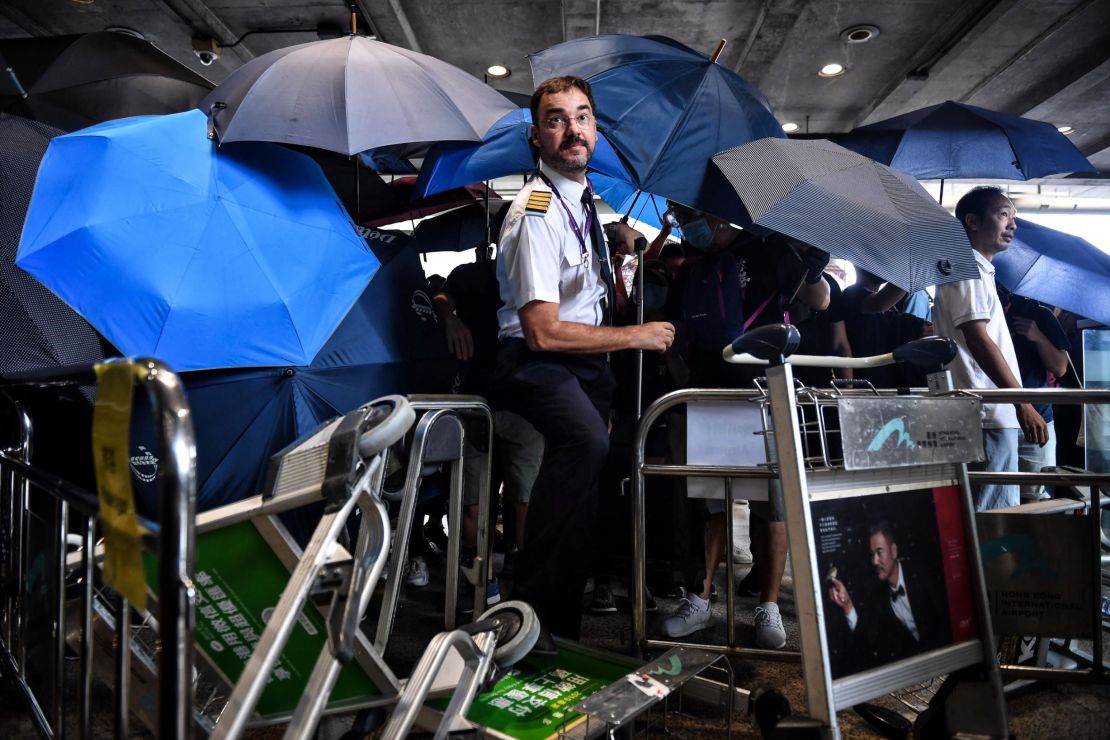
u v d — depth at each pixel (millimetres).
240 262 2168
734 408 2277
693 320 2715
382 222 4105
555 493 2076
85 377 1277
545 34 7066
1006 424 2717
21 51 3180
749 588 3213
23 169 2244
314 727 1125
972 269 2193
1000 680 1792
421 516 3395
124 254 2021
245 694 1051
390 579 1771
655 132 2404
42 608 1659
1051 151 3357
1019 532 2170
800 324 3102
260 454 2234
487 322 2998
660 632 2688
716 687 1988
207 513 1293
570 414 2082
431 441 1896
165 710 860
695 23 6734
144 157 2168
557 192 2188
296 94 2387
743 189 2172
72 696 2082
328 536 1160
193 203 2166
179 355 2023
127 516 933
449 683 1656
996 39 6863
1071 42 6879
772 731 1514
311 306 2277
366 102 2398
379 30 6934
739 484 2264
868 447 1622
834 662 1539
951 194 10461
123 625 1230
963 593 1813
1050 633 2148
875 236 2098
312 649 1385
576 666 1948
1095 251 3463
